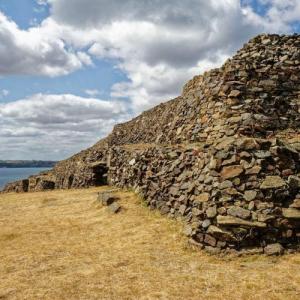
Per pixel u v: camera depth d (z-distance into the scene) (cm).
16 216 2400
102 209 2200
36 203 2814
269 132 2123
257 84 2331
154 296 1094
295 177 1484
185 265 1311
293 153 1538
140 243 1568
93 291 1151
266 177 1470
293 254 1327
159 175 2056
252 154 1525
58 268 1371
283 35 2605
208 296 1076
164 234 1636
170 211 1855
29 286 1220
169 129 2970
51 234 1861
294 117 2233
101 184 3275
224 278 1183
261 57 2470
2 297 1146
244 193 1452
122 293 1126
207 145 1833
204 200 1522
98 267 1347
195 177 1750
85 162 3794
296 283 1120
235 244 1370
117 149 3097
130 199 2220
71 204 2536
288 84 2364
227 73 2366
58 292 1157
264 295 1061
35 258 1500
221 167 1542
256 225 1368
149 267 1312
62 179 4038
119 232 1755
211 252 1381
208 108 2439
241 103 2255
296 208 1410
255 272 1212
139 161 2409
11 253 1598
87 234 1795
